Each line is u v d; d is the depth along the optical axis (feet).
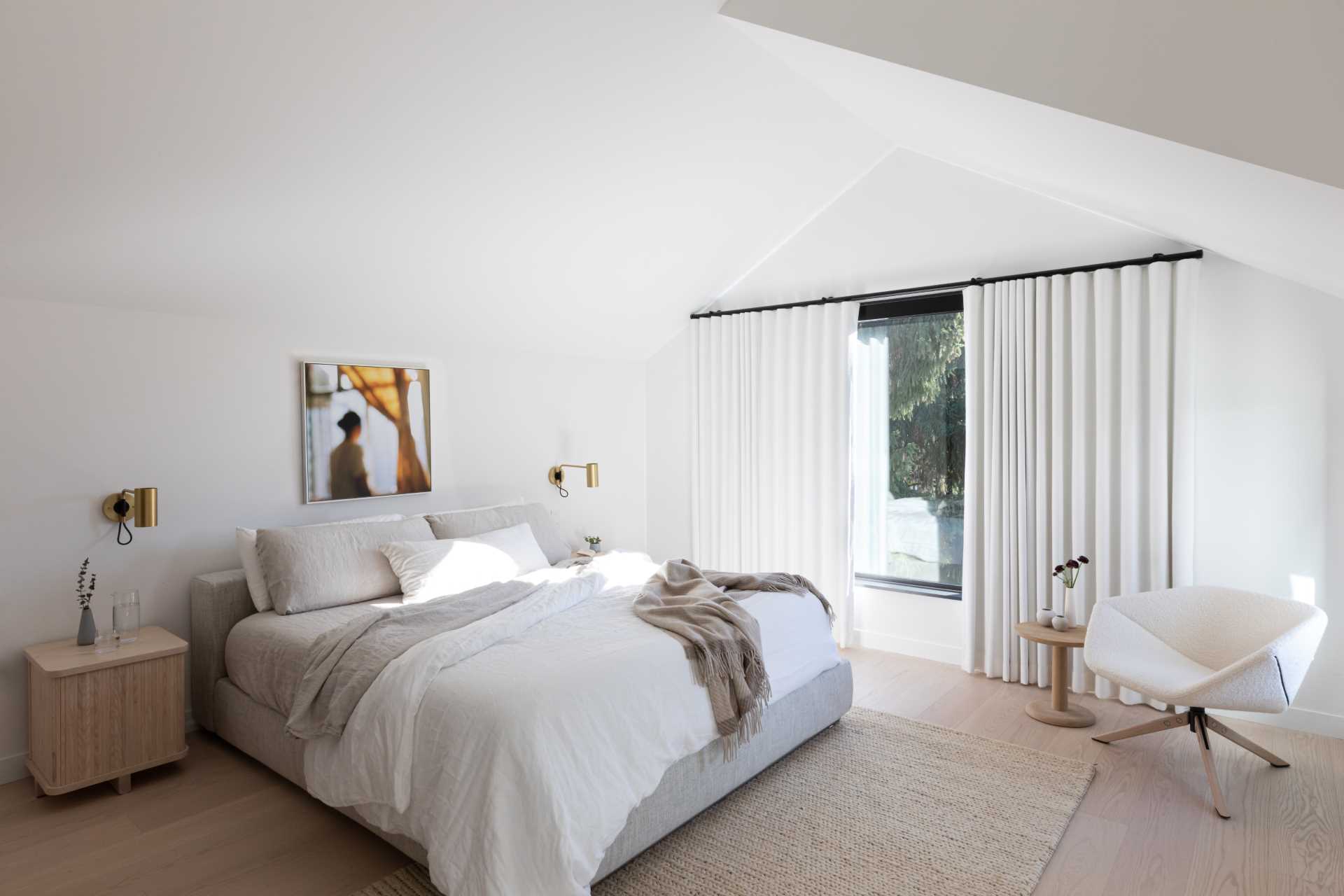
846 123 12.45
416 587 11.30
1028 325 12.94
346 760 7.71
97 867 7.75
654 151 11.14
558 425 16.83
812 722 10.48
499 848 6.32
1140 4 5.09
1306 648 8.77
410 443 13.98
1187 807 8.82
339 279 11.53
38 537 9.89
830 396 15.37
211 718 10.79
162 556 11.01
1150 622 10.66
